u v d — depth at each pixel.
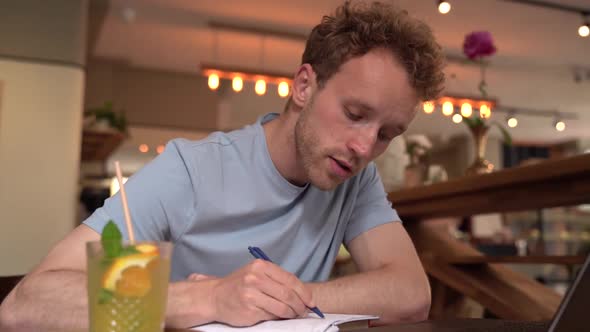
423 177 3.20
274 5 5.62
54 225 4.11
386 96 0.99
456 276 2.32
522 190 2.04
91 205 5.96
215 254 1.21
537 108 9.48
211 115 7.89
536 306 2.10
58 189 4.15
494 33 6.26
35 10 4.21
